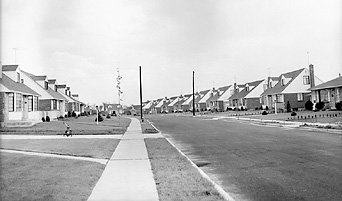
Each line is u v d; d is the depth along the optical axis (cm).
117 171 909
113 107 9069
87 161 1074
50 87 5091
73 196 641
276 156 1121
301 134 1869
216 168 956
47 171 891
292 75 5272
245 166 966
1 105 2786
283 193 662
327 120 2659
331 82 3972
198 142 1656
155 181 777
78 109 6612
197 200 609
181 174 847
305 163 972
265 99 5997
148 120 4531
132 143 1642
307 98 4984
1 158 1132
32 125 2930
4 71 3397
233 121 3534
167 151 1311
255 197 644
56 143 1631
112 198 638
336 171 847
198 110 9088
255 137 1788
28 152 1306
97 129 2623
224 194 654
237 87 7762
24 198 620
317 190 675
